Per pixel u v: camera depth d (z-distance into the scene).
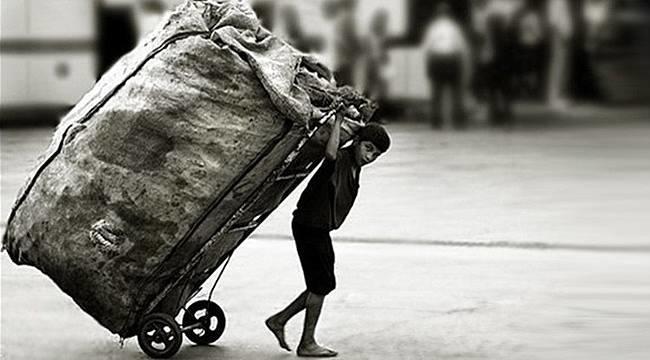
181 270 7.99
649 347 8.53
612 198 15.32
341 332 9.05
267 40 7.92
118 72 8.12
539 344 8.62
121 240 7.82
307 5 25.80
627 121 26.64
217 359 8.25
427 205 14.98
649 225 13.27
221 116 7.72
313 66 8.23
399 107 27.22
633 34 29.36
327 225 8.16
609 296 10.15
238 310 9.79
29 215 8.00
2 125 25.27
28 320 9.31
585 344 8.59
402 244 12.59
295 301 8.42
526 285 10.63
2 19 25.11
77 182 7.83
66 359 8.21
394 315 9.59
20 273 11.07
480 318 9.48
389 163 19.22
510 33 27.50
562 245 12.41
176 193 7.75
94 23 25.33
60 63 25.47
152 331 8.27
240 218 8.15
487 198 15.51
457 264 11.61
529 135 24.11
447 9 26.22
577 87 28.73
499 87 27.16
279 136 7.77
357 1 26.66
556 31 28.28
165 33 7.88
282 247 12.55
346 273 11.18
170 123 7.70
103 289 7.94
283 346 8.44
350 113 8.22
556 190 16.14
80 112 8.05
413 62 27.23
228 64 7.69
